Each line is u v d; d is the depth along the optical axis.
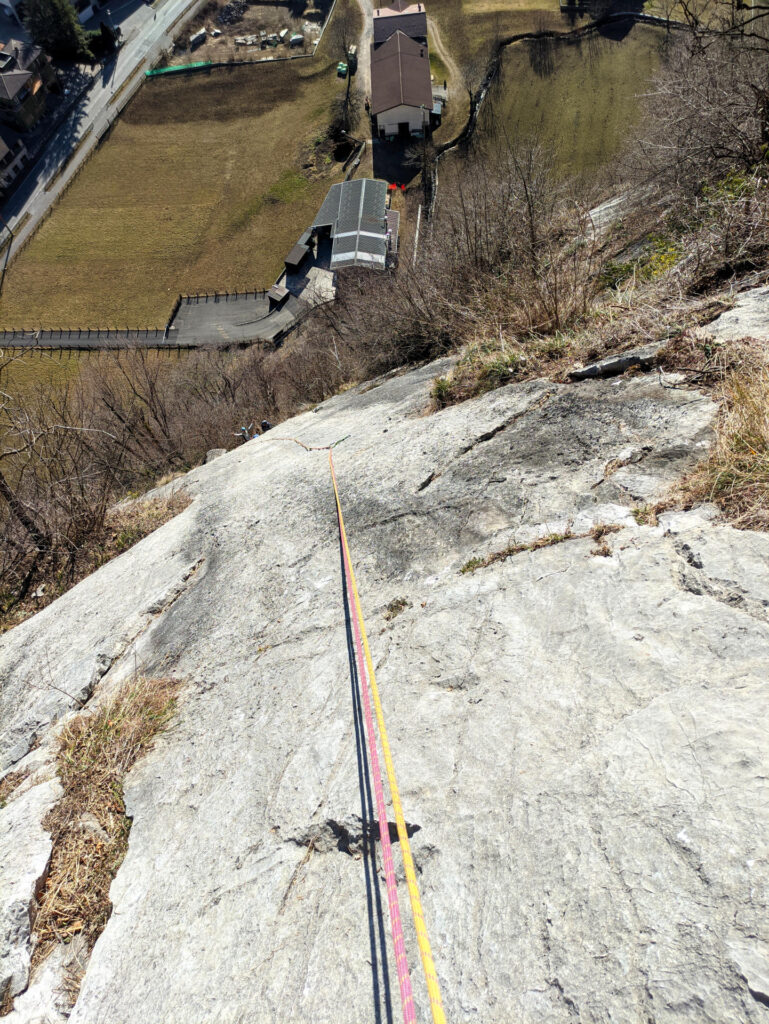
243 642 3.78
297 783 2.66
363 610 3.46
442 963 1.82
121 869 2.77
